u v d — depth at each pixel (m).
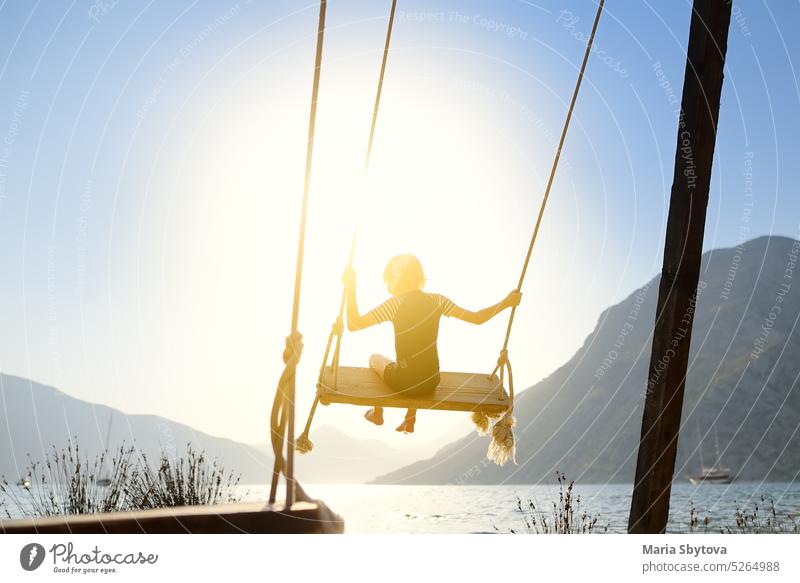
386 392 4.12
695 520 5.57
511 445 4.30
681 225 4.19
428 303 4.32
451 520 13.88
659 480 4.09
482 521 12.74
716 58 4.24
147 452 6.05
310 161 3.15
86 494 5.59
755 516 6.67
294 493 2.90
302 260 3.09
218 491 6.09
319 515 2.79
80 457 5.70
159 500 5.84
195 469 6.06
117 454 5.86
